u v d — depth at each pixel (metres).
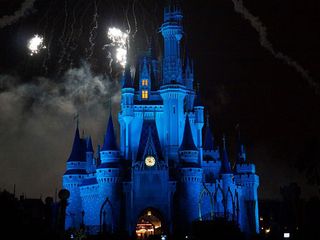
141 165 122.25
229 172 136.25
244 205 143.38
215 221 104.00
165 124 131.62
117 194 122.12
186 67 144.00
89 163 138.62
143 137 128.88
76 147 135.75
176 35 136.25
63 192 63.25
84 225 124.62
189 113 137.25
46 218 65.81
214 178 138.25
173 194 123.25
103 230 114.69
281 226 117.19
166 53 135.88
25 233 61.69
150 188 121.62
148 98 135.12
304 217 91.12
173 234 120.25
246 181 144.00
